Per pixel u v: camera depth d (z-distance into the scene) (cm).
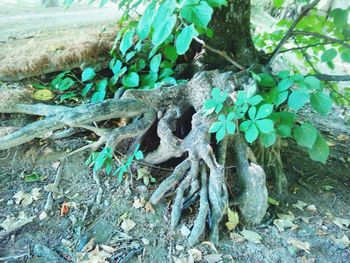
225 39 111
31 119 104
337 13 96
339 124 155
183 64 120
